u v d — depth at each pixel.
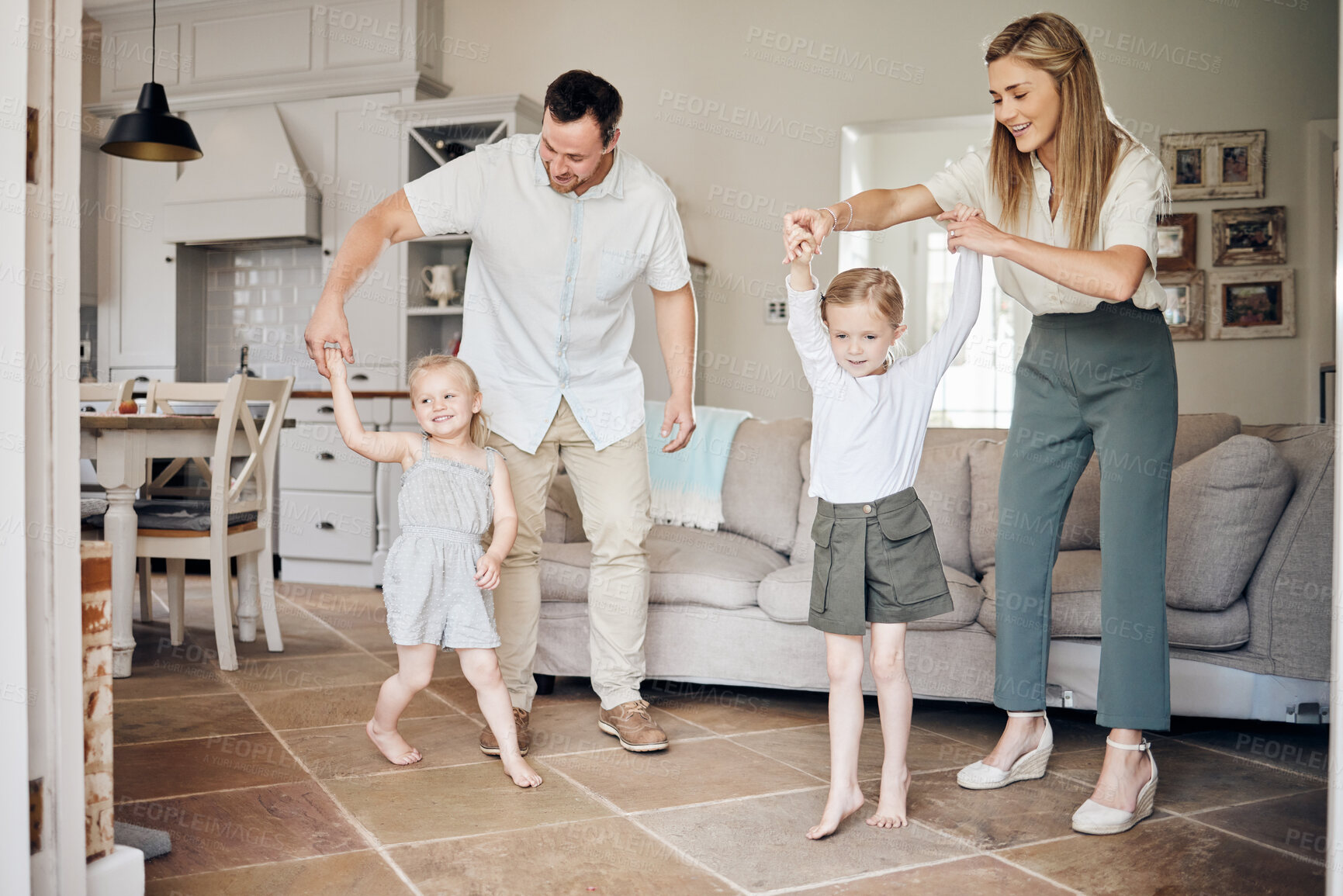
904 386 1.74
